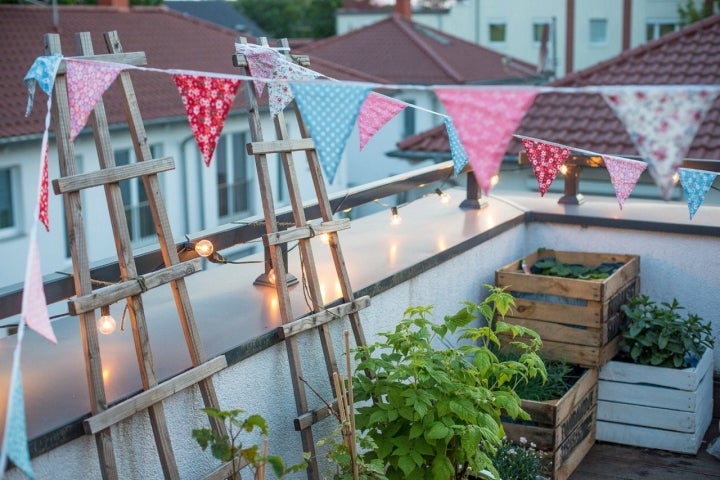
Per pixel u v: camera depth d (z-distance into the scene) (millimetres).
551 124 9742
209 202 15312
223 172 15664
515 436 4156
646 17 27656
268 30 43344
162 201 2809
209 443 2988
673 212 5406
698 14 24094
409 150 10719
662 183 1864
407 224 5203
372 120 3090
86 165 12609
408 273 4184
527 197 6020
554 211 5539
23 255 12180
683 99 1828
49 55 2545
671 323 4578
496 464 3838
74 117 2500
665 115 1846
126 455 2721
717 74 10047
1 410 2611
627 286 4812
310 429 3311
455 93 1987
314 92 2227
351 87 2174
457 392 3188
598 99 9961
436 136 10797
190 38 17250
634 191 9266
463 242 4723
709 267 5086
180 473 2912
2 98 12336
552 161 3594
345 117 2184
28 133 11812
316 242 4711
